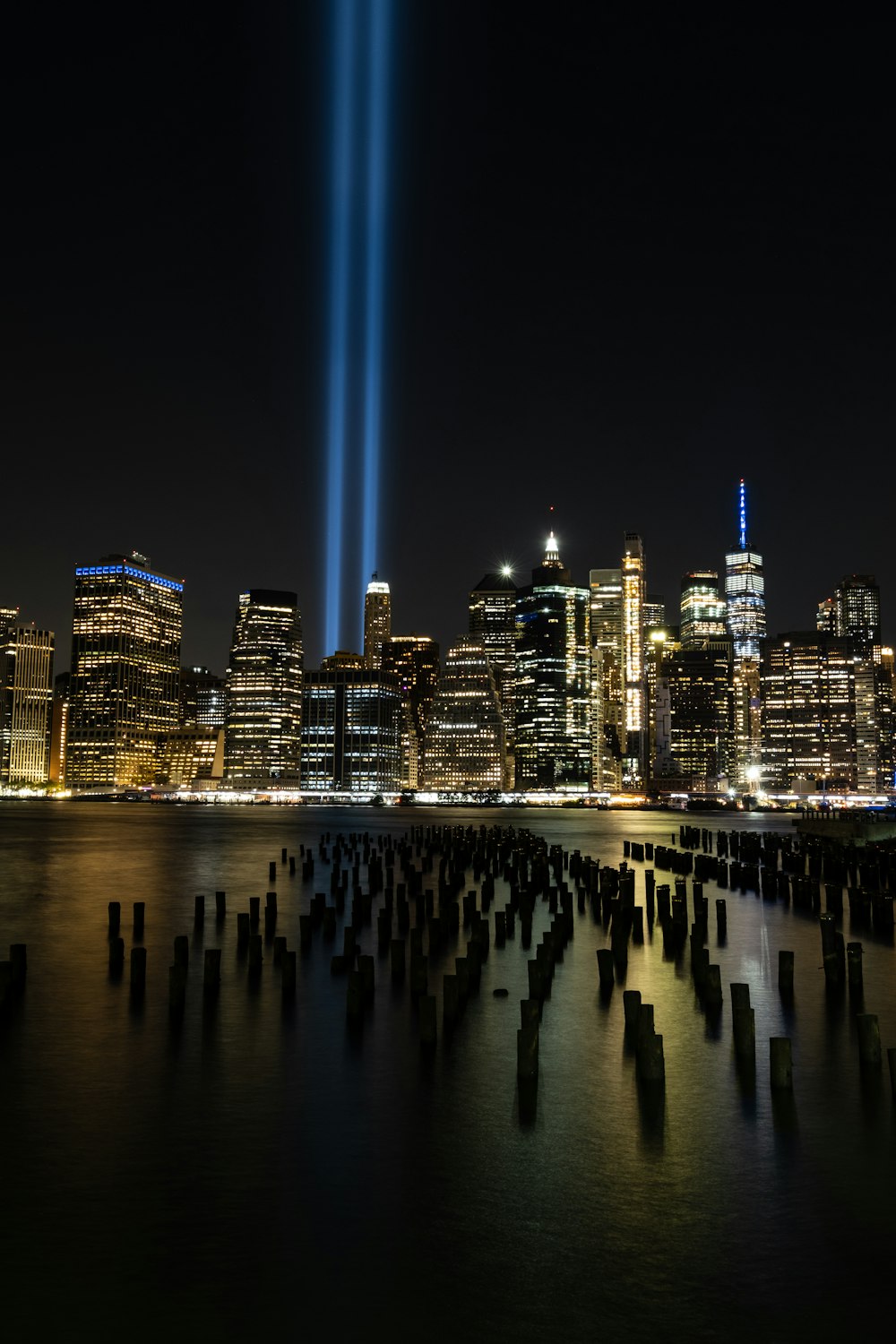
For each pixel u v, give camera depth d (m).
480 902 60.53
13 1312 14.95
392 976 38.22
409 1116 23.28
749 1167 20.38
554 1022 31.80
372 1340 14.31
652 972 39.91
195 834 167.75
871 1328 14.70
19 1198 18.75
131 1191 19.09
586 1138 21.89
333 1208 18.41
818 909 59.31
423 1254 16.70
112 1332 14.45
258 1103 24.08
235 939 47.06
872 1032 27.17
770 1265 16.44
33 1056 27.70
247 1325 14.64
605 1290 15.65
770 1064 26.12
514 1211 18.30
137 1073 26.28
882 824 114.38
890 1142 21.78
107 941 46.88
